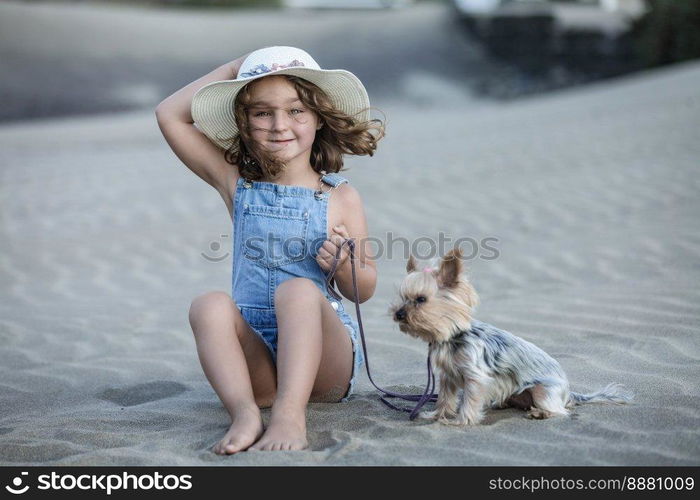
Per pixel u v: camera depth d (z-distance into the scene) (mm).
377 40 47906
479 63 44906
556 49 44938
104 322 10406
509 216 14703
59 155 24578
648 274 10703
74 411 7207
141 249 14273
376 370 7992
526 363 6031
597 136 20844
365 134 7164
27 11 50281
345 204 7016
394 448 5617
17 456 5895
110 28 50031
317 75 6766
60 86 42188
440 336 5805
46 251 14344
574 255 11977
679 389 6621
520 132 23047
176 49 48219
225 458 5574
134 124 32562
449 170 18859
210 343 6117
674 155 17812
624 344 7984
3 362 8930
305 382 5906
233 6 61906
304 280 6336
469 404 5898
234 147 7109
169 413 6852
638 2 50375
